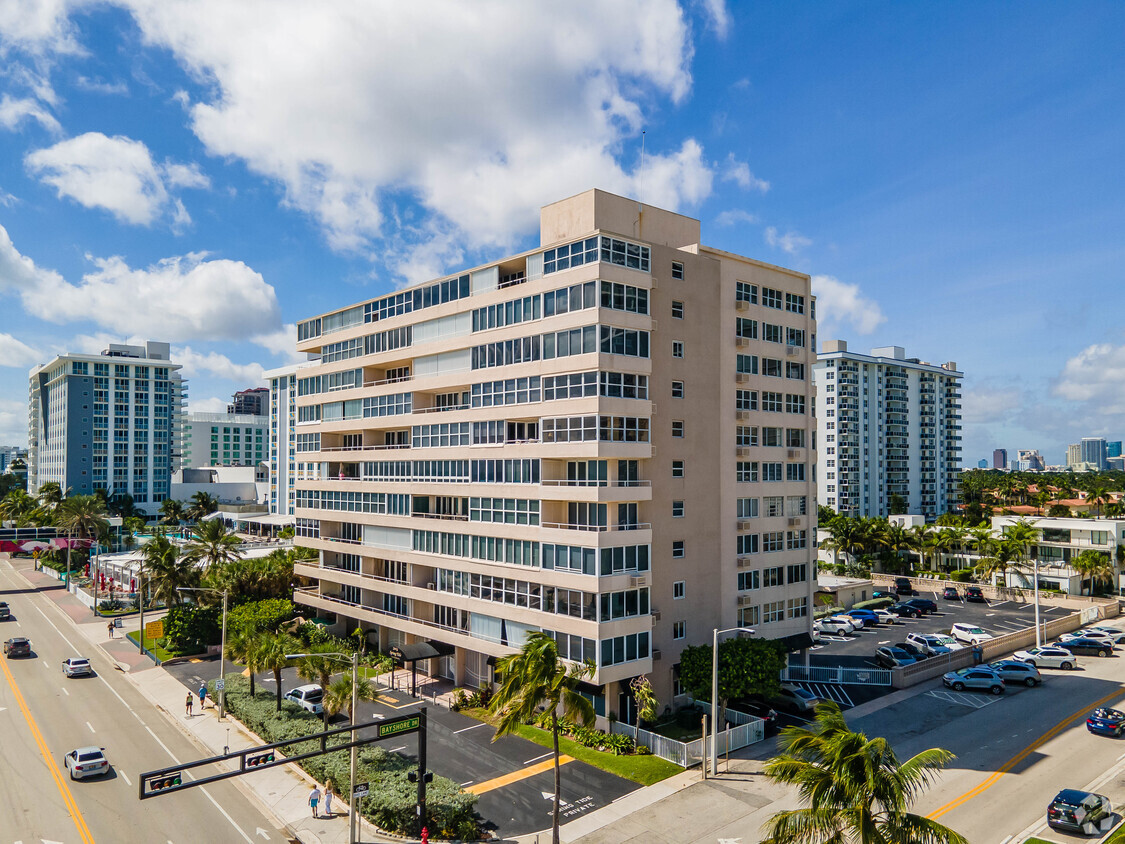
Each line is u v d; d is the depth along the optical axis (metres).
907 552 106.12
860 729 42.16
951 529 100.12
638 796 34.06
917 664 51.88
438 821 31.16
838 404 134.50
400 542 56.94
